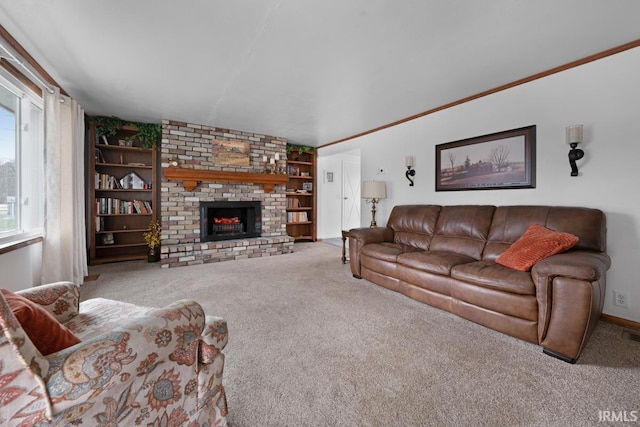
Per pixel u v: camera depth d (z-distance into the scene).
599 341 1.96
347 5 1.72
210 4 1.71
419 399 1.39
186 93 3.17
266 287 3.13
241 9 1.75
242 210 5.20
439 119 3.68
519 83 2.84
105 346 0.75
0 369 0.60
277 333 2.06
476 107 3.25
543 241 2.16
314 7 1.74
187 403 1.03
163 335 0.90
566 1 1.69
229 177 4.64
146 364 0.84
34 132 2.80
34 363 0.63
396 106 3.60
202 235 4.59
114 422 0.79
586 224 2.21
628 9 1.76
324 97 3.29
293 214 6.50
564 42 2.15
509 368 1.65
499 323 2.04
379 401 1.38
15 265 2.26
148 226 4.73
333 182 7.04
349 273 3.76
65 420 0.69
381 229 3.71
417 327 2.17
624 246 2.24
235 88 3.02
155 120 4.29
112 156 4.43
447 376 1.57
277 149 5.33
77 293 1.37
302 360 1.72
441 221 3.30
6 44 1.99
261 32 2.00
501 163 3.02
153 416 0.90
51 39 2.08
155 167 4.51
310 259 4.64
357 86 2.96
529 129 2.79
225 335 1.16
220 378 1.18
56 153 2.76
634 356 1.77
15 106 2.52
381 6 1.73
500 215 2.80
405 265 2.79
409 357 1.76
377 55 2.33
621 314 2.25
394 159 4.36
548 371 1.62
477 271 2.20
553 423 1.24
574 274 1.66
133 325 0.84
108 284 3.21
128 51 2.25
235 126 4.61
